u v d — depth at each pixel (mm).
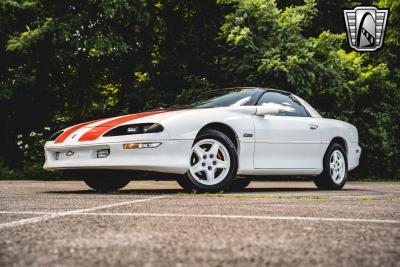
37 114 11516
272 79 9305
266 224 2520
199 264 1592
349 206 3562
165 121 4812
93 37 9852
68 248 1852
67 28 9812
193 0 11633
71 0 10359
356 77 10672
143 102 10914
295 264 1602
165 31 11211
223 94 5770
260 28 9516
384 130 11367
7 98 10258
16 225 2461
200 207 3383
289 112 5988
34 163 10734
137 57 11523
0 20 10258
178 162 4793
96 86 11609
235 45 9383
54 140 5277
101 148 4777
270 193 5254
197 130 4930
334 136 6410
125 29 10922
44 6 10312
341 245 1936
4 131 11391
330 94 9930
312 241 2021
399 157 12258
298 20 9633
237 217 2803
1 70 10844
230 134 5312
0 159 10844
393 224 2557
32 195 4605
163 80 11625
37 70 10891
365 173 12242
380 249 1855
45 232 2238
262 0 9555
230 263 1609
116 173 4863
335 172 6438
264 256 1721
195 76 10633
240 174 5301
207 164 5035
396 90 11977
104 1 9719
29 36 9594
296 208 3365
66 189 5945
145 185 7340
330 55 9938
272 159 5586
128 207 3367
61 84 11352
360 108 11367
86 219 2697
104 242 1983
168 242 1987
